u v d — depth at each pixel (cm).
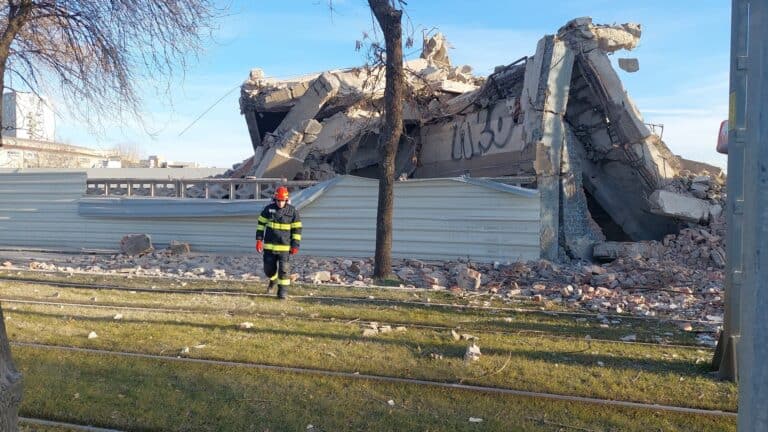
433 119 2253
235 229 1817
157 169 4812
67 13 995
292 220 1103
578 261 1612
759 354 287
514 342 793
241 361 686
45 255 1817
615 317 984
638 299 1135
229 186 2064
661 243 1714
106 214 1941
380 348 749
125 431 500
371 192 1684
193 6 916
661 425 527
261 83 2353
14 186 2072
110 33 991
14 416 373
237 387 597
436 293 1190
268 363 679
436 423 520
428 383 614
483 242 1581
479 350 727
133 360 679
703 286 1305
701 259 1591
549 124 1641
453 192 1609
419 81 2086
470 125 2092
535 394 588
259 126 2522
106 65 1034
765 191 287
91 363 666
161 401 559
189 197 2066
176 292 1150
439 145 2262
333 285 1263
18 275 1376
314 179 2261
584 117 1877
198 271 1458
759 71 292
